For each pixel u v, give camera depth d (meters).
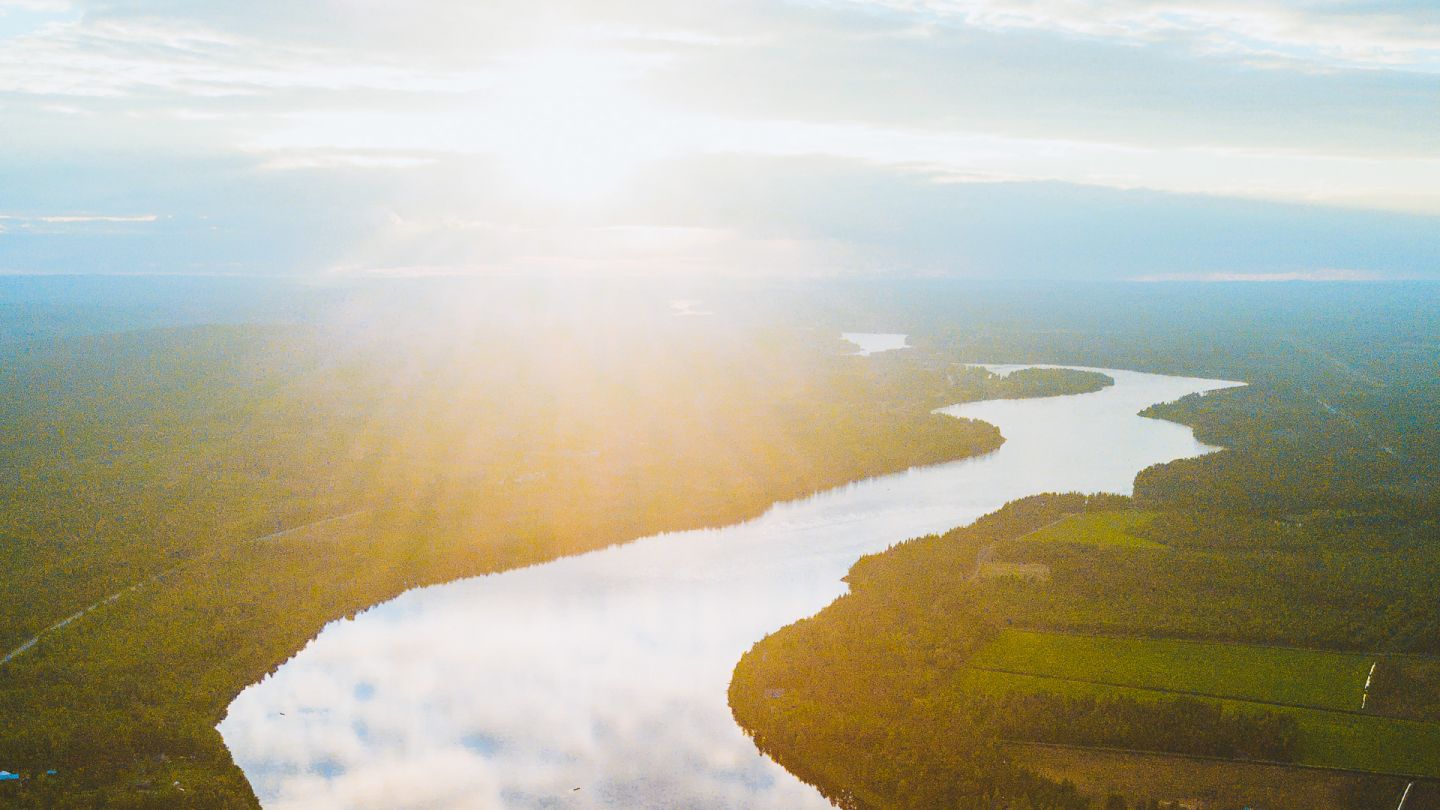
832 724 184.50
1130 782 169.50
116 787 169.38
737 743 189.00
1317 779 170.12
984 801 163.38
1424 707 190.62
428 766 182.12
